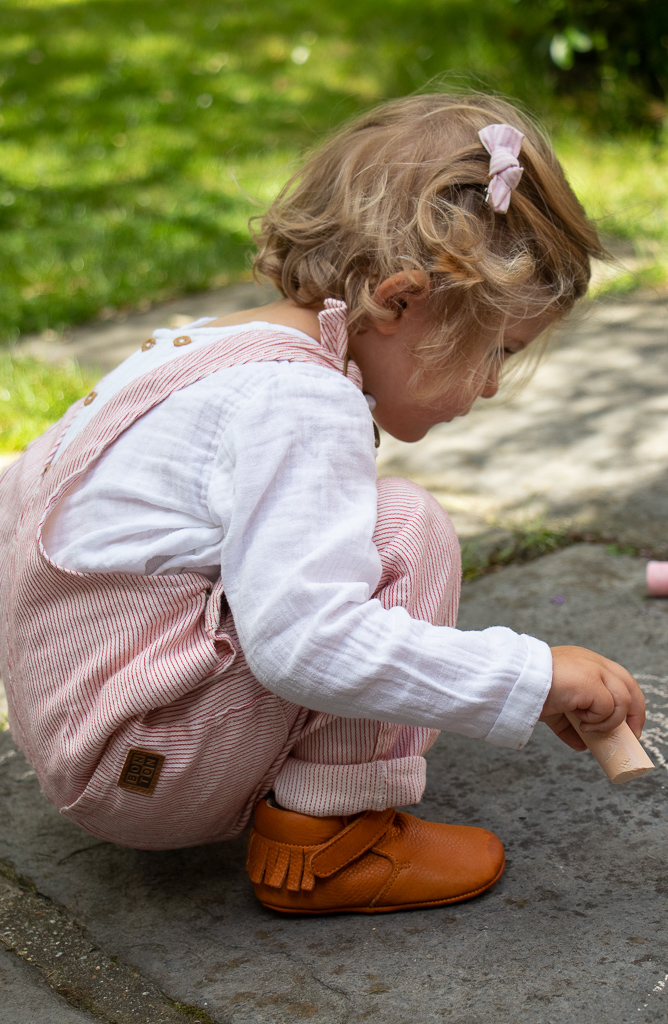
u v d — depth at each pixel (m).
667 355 3.06
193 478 1.16
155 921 1.28
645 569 2.04
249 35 7.29
